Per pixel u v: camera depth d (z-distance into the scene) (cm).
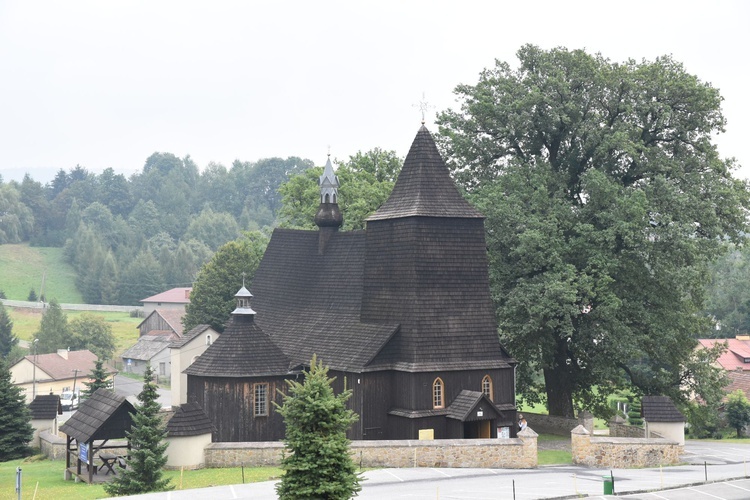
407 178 6397
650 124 7519
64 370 12800
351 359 6262
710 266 15475
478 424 6091
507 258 7312
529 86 7525
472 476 5022
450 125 7931
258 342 6462
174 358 9662
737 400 9638
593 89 7488
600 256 6900
